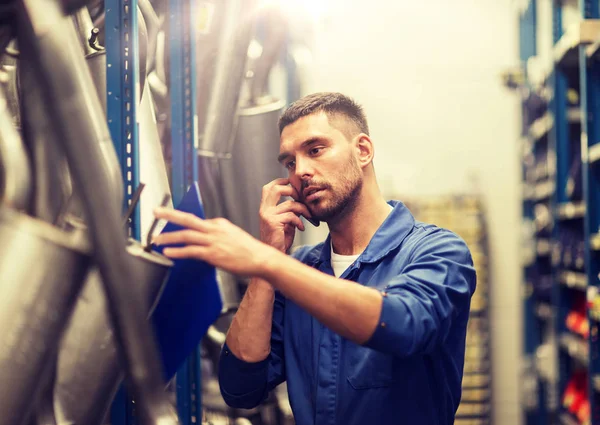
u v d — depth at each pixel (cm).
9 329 72
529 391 486
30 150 77
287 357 153
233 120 197
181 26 169
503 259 531
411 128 547
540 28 527
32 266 72
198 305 107
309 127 142
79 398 97
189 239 93
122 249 65
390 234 147
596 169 304
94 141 65
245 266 94
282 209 147
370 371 137
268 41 209
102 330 97
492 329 526
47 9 63
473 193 536
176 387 160
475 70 545
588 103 304
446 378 143
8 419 75
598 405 292
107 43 128
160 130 177
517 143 538
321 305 101
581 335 357
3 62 115
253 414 224
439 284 122
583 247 361
